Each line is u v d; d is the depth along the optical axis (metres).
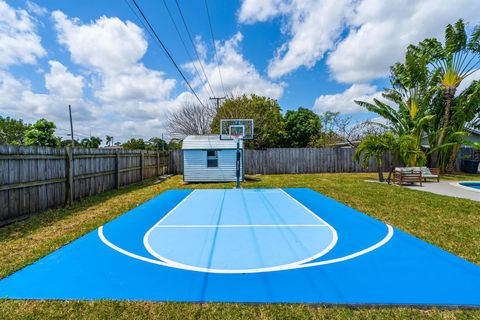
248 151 17.25
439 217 5.54
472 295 2.54
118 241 4.22
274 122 26.86
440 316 2.26
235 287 2.73
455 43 13.73
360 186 10.43
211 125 25.56
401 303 2.41
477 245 3.90
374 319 2.22
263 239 4.28
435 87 13.88
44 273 3.07
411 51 15.45
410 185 10.56
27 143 18.31
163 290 2.68
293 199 7.90
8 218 5.21
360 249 3.78
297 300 2.48
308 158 17.55
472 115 14.26
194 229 4.88
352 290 2.64
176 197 8.48
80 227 5.03
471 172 15.88
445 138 14.95
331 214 5.95
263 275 2.99
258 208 6.69
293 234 4.52
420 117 14.47
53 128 19.58
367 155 12.00
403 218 5.50
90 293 2.62
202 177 12.88
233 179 12.94
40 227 5.02
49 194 6.46
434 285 2.73
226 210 6.49
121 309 2.36
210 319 2.22
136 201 7.76
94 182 8.70
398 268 3.15
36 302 2.47
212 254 3.65
